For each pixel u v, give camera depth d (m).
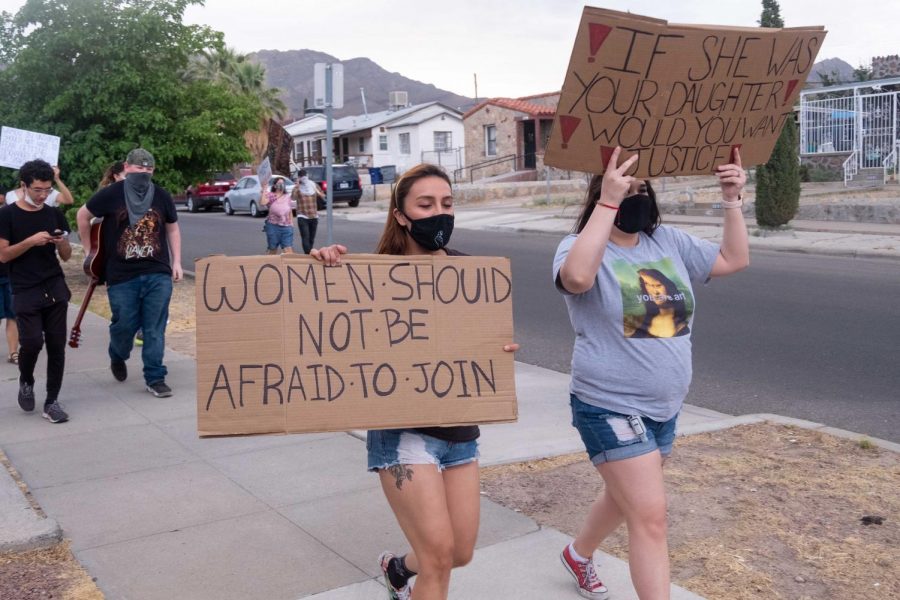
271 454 5.81
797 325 10.05
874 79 32.94
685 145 3.26
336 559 4.26
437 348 3.20
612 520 3.61
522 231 23.14
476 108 44.72
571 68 2.93
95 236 7.29
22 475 5.46
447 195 3.28
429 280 3.22
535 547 4.33
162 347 7.32
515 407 3.23
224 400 3.08
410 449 3.11
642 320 3.21
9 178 13.07
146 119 13.14
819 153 30.06
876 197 23.50
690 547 4.28
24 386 6.79
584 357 3.26
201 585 4.00
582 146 3.10
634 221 3.23
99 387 7.67
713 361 8.55
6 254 6.29
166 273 7.26
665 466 5.40
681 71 3.03
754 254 17.19
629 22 2.88
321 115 58.34
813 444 5.78
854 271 14.21
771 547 4.26
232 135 14.35
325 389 3.12
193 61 16.73
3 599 3.85
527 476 5.31
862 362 8.27
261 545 4.42
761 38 3.09
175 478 5.38
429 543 3.04
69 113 13.43
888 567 4.03
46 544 4.38
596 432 3.23
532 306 11.97
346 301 3.16
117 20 13.17
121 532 4.59
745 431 6.10
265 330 3.10
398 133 48.81
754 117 3.31
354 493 5.10
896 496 4.83
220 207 38.78
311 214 18.12
